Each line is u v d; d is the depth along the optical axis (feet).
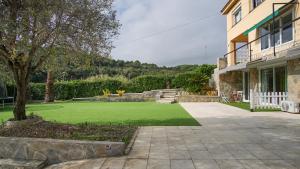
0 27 24.38
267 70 66.28
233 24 94.79
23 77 32.83
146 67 200.03
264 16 67.00
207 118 45.34
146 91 109.29
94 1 29.81
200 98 86.53
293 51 47.06
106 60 33.45
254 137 29.86
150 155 23.62
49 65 34.88
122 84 116.47
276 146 25.95
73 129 31.40
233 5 92.73
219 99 85.61
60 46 29.45
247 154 23.45
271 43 65.36
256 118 44.52
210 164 21.04
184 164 21.16
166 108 65.16
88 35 29.09
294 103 49.90
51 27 27.04
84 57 31.53
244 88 83.61
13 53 26.94
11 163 23.50
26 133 28.71
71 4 27.32
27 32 25.91
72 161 23.71
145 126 37.27
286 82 57.47
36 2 25.82
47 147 24.41
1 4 26.43
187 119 44.32
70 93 113.91
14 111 33.76
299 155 23.00
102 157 23.73
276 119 43.09
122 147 23.86
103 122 41.68
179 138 29.71
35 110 64.13
